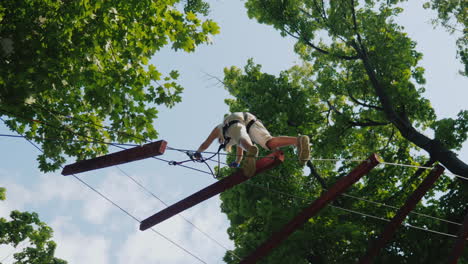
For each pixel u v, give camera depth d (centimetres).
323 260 1335
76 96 983
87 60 835
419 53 1684
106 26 822
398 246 1340
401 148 1756
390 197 1505
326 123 1844
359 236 1307
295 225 628
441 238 1272
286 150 1582
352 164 1680
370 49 1733
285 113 1585
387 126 1850
